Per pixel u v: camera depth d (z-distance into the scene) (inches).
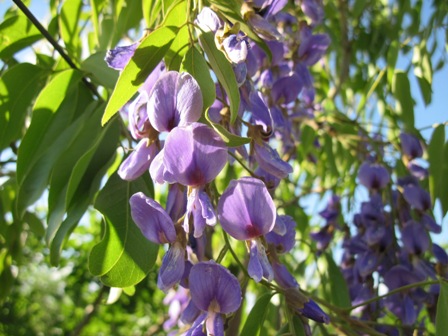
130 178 5.5
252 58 6.1
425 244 8.8
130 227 6.2
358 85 14.7
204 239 6.3
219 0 5.8
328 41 8.4
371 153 11.4
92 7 8.8
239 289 5.2
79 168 6.7
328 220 10.7
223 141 5.1
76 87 8.0
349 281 9.7
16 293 27.7
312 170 14.3
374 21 14.8
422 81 10.6
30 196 7.5
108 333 25.2
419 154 10.0
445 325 6.4
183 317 5.9
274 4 6.2
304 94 10.6
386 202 9.6
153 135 5.6
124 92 5.4
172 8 5.5
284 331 6.8
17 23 8.6
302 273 10.9
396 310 8.5
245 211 5.3
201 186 5.1
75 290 22.9
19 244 10.5
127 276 6.0
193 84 5.1
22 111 8.1
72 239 21.1
